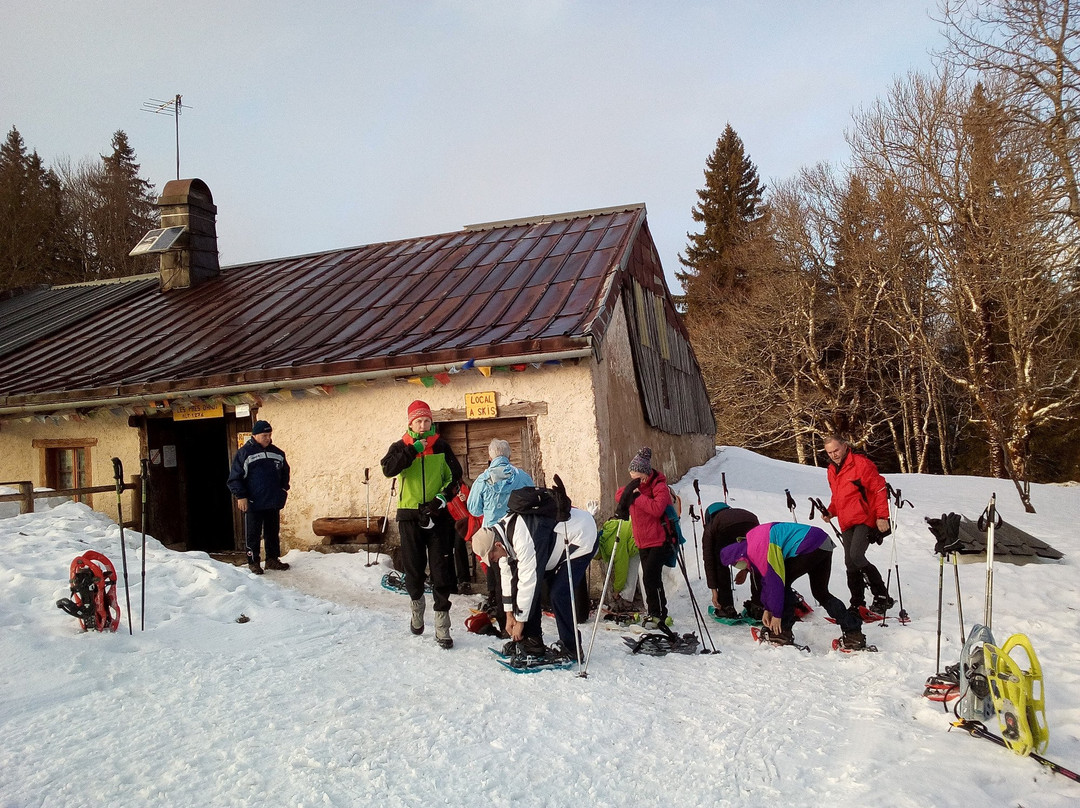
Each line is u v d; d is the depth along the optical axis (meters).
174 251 15.81
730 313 33.84
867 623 7.19
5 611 6.29
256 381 10.16
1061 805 3.85
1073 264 12.41
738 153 42.47
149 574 7.66
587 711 4.93
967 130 15.16
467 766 4.08
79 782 3.88
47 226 33.53
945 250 24.44
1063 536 11.04
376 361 9.59
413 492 6.40
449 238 14.76
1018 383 23.12
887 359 31.38
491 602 7.30
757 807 3.75
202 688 5.23
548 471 9.21
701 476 15.79
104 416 11.57
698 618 6.79
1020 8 11.18
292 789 3.79
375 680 5.46
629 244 11.92
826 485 16.41
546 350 8.91
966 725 4.64
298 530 10.41
